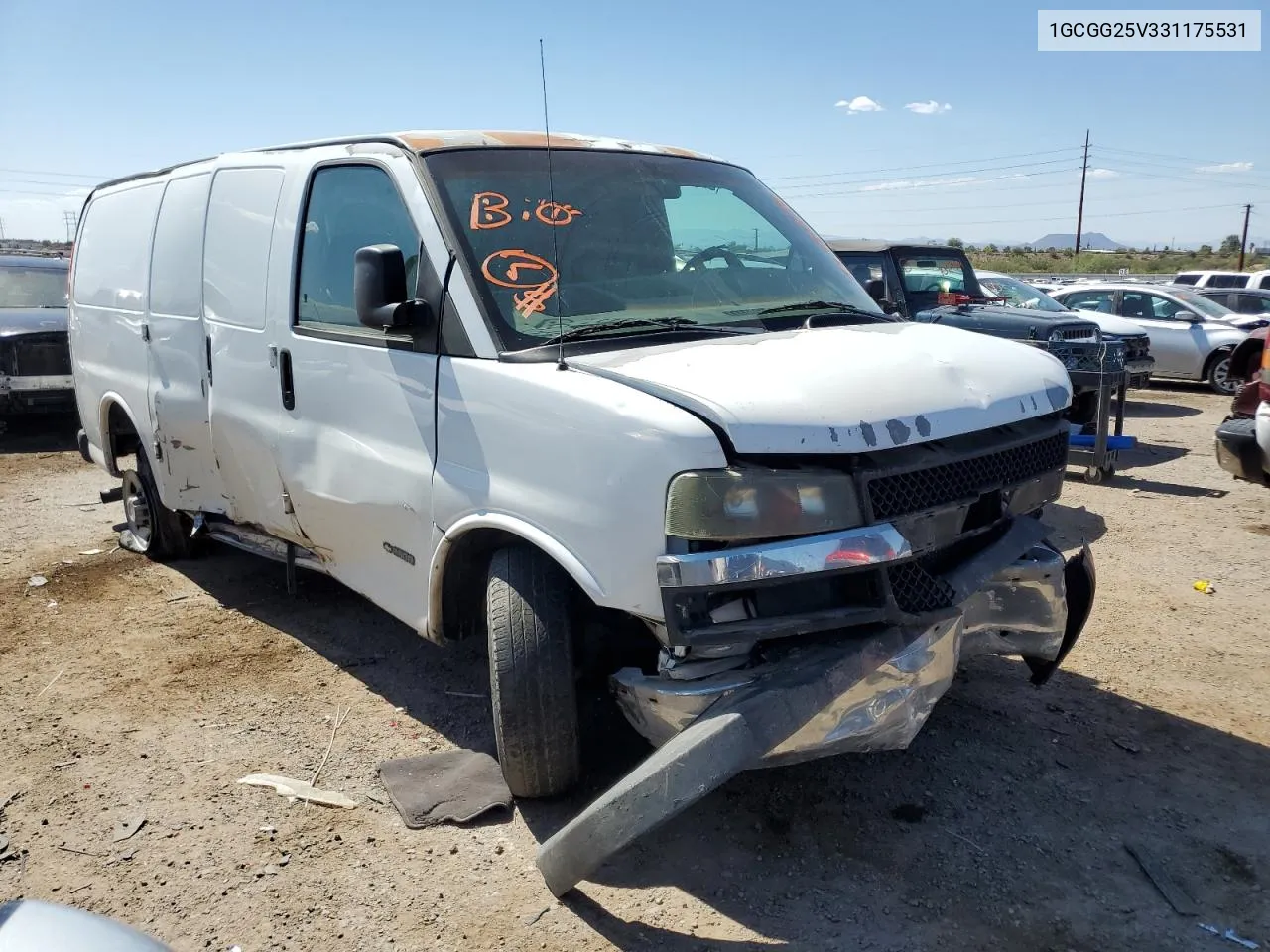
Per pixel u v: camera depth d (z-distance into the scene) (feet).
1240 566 20.93
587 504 9.90
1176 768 12.67
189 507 18.20
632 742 12.85
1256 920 9.84
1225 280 77.05
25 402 35.35
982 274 46.55
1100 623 17.62
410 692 14.98
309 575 20.33
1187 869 10.63
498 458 10.92
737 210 14.35
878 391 10.02
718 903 10.07
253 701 14.73
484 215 12.11
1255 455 19.12
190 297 16.99
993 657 15.96
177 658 16.29
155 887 10.43
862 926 9.71
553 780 11.27
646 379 9.87
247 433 15.48
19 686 15.25
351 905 10.13
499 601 10.91
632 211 13.14
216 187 16.69
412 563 12.45
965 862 10.71
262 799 12.09
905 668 9.91
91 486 29.48
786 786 12.16
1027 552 12.30
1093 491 28.37
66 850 11.07
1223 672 15.53
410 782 12.26
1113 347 28.78
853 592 9.79
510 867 10.69
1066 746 13.19
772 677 9.50
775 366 10.25
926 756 12.89
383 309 11.64
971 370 11.24
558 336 11.14
